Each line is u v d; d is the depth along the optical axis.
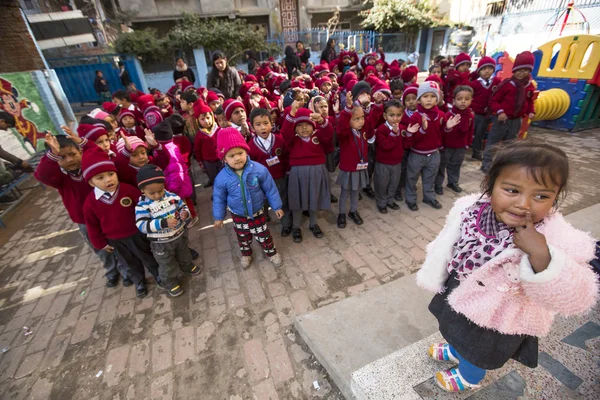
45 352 2.33
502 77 7.04
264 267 3.05
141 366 2.15
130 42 12.93
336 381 1.88
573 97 6.02
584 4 10.20
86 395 2.00
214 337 2.33
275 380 1.99
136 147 2.70
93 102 13.43
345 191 3.48
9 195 5.23
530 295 0.96
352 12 18.80
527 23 11.91
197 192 4.88
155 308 2.66
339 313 2.22
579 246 0.93
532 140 0.92
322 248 3.28
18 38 6.95
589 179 4.22
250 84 5.88
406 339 1.99
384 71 8.20
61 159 2.46
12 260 3.52
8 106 6.08
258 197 2.72
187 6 16.39
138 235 2.61
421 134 3.55
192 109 4.61
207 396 1.93
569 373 1.59
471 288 1.13
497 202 0.95
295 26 18.14
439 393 1.51
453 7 18.45
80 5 14.17
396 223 3.65
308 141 3.10
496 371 1.61
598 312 1.93
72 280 3.13
